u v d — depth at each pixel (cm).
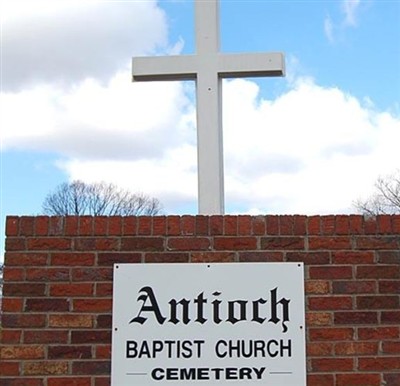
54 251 420
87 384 404
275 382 406
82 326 411
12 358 406
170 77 491
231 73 484
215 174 464
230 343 410
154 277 417
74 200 2800
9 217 425
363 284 417
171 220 425
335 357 408
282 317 413
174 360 408
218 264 418
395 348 410
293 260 420
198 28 492
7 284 415
